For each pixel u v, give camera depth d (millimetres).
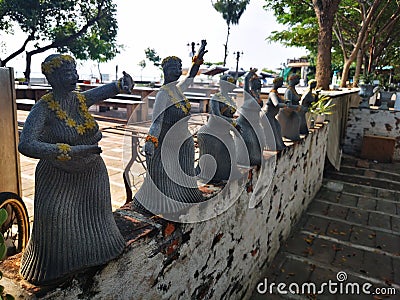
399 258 3893
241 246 2846
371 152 8125
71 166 1161
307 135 4574
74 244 1217
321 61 8250
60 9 15664
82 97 1259
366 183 6527
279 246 4008
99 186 1293
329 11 7984
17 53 16250
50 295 1175
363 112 8469
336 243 4215
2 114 2410
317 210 5215
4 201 2039
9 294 1075
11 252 2133
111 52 19328
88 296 1314
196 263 2145
